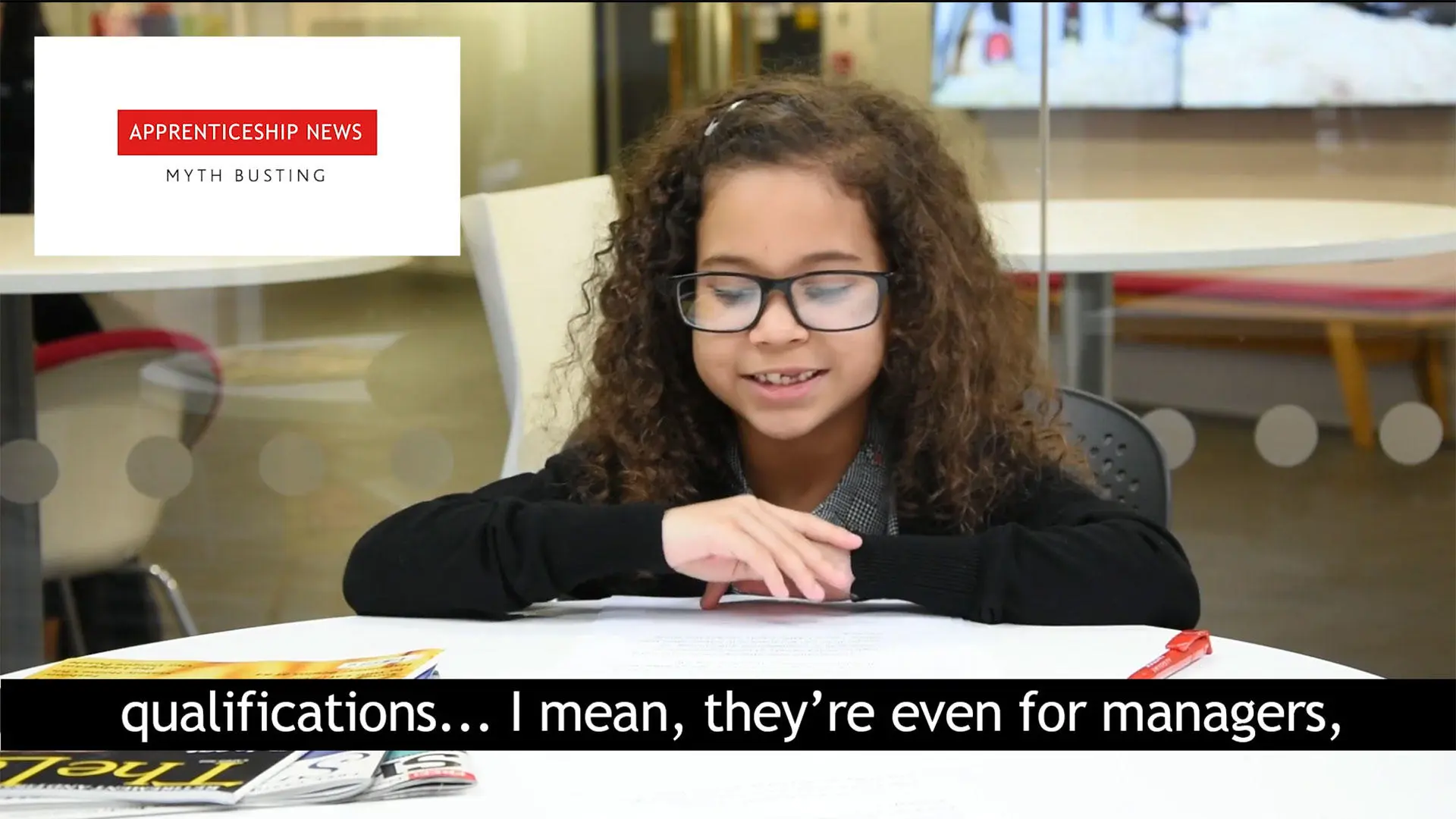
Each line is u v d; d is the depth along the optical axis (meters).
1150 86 3.33
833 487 1.20
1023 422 1.21
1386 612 2.26
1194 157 3.24
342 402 2.49
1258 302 2.50
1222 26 3.26
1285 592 2.30
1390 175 2.97
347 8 5.62
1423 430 2.45
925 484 1.18
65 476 2.05
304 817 0.62
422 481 2.47
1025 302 1.37
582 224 1.85
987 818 0.62
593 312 1.34
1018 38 3.60
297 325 2.48
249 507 2.46
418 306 2.46
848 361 1.07
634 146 1.28
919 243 1.14
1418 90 2.92
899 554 0.96
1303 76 3.05
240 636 0.92
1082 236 2.13
